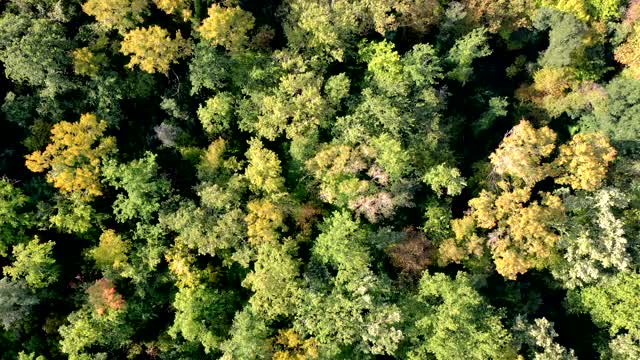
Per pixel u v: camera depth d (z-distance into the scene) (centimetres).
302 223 4700
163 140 4881
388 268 4703
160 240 4688
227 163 4800
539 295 4803
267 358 4341
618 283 4484
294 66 4909
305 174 4781
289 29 4894
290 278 4406
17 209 4612
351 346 4478
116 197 4872
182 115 4903
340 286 4397
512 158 4500
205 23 4547
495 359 4234
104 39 4700
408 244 4562
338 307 4281
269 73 4900
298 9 4884
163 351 4653
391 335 4178
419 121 4841
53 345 4575
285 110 4691
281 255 4453
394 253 4578
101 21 4631
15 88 4825
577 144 4572
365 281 4306
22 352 4281
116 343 4609
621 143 4834
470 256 4675
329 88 4831
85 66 4581
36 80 4550
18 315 4391
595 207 4566
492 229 4697
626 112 4784
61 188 4553
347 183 4538
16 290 4366
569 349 4797
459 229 4497
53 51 4484
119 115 4862
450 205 4828
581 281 4631
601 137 4612
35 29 4481
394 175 4550
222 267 4803
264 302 4369
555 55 4938
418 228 4766
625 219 4684
